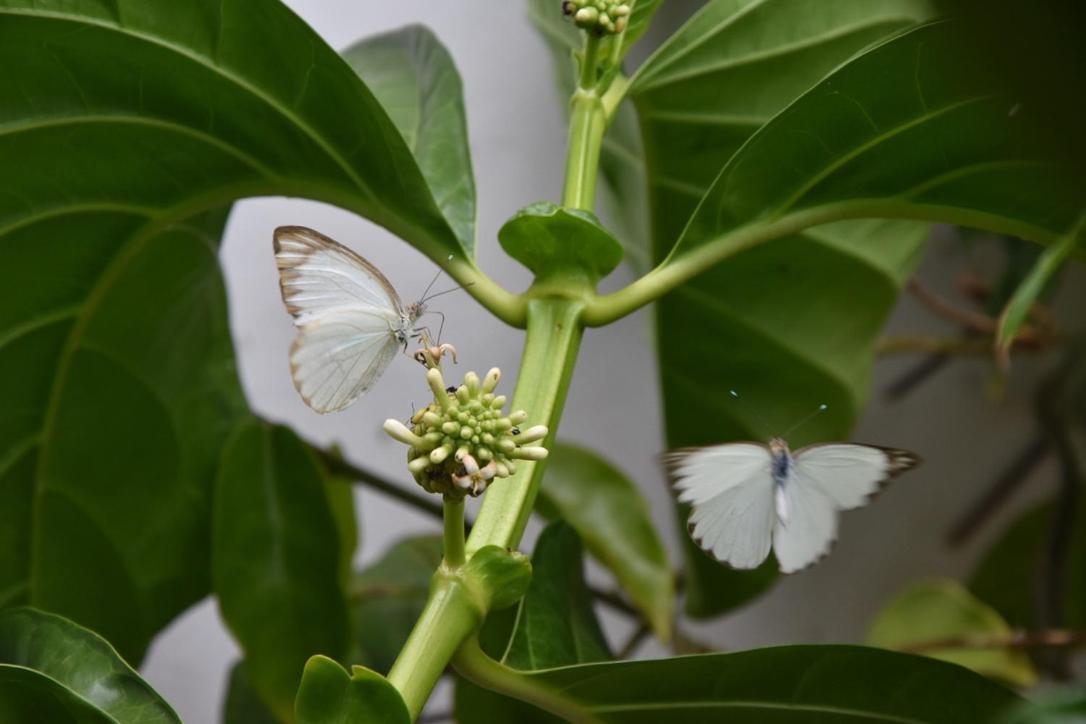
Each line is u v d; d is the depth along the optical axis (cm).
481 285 120
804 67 130
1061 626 158
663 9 160
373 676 113
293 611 133
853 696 118
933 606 149
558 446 142
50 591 130
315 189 123
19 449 129
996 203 120
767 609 187
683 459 117
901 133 118
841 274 137
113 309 128
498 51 184
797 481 118
